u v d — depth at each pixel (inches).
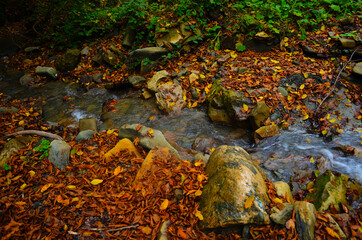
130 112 203.3
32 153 142.9
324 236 93.5
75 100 228.4
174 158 129.0
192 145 165.3
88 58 279.1
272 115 174.7
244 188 98.2
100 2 354.6
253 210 94.3
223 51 244.8
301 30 229.0
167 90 203.0
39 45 330.0
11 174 127.7
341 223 98.0
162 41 252.5
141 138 150.6
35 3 368.2
